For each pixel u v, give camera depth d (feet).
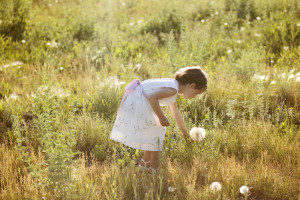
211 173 10.12
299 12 27.50
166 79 9.99
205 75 10.13
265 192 9.46
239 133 12.25
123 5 36.11
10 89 16.81
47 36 25.09
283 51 20.77
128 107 10.10
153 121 9.99
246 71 18.06
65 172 8.88
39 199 9.07
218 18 28.12
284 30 23.41
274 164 10.86
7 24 25.55
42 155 11.33
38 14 31.68
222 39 24.20
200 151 11.02
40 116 9.38
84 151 12.46
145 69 19.56
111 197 8.65
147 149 10.15
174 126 12.61
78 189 9.22
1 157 11.02
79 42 25.08
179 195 9.14
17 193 9.32
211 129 12.98
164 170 10.22
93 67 19.42
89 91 16.38
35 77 18.39
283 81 15.80
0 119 14.29
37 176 8.92
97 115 13.74
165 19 28.37
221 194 9.30
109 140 12.56
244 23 27.27
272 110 14.67
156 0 36.45
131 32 27.40
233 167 10.27
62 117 13.89
